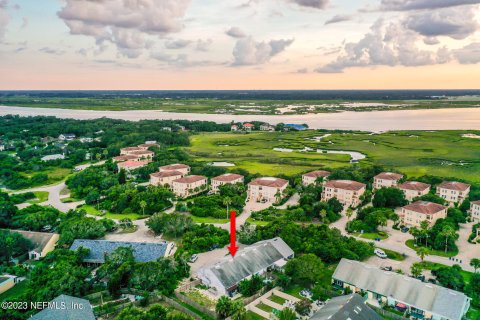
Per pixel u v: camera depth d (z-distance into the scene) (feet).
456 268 495.00
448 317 387.14
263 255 516.73
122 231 650.02
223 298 400.26
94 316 377.71
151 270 456.45
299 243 563.07
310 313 405.80
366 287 443.73
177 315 379.76
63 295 391.65
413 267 468.75
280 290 461.78
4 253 536.42
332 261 532.73
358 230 640.58
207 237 586.86
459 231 649.61
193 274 497.87
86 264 527.40
